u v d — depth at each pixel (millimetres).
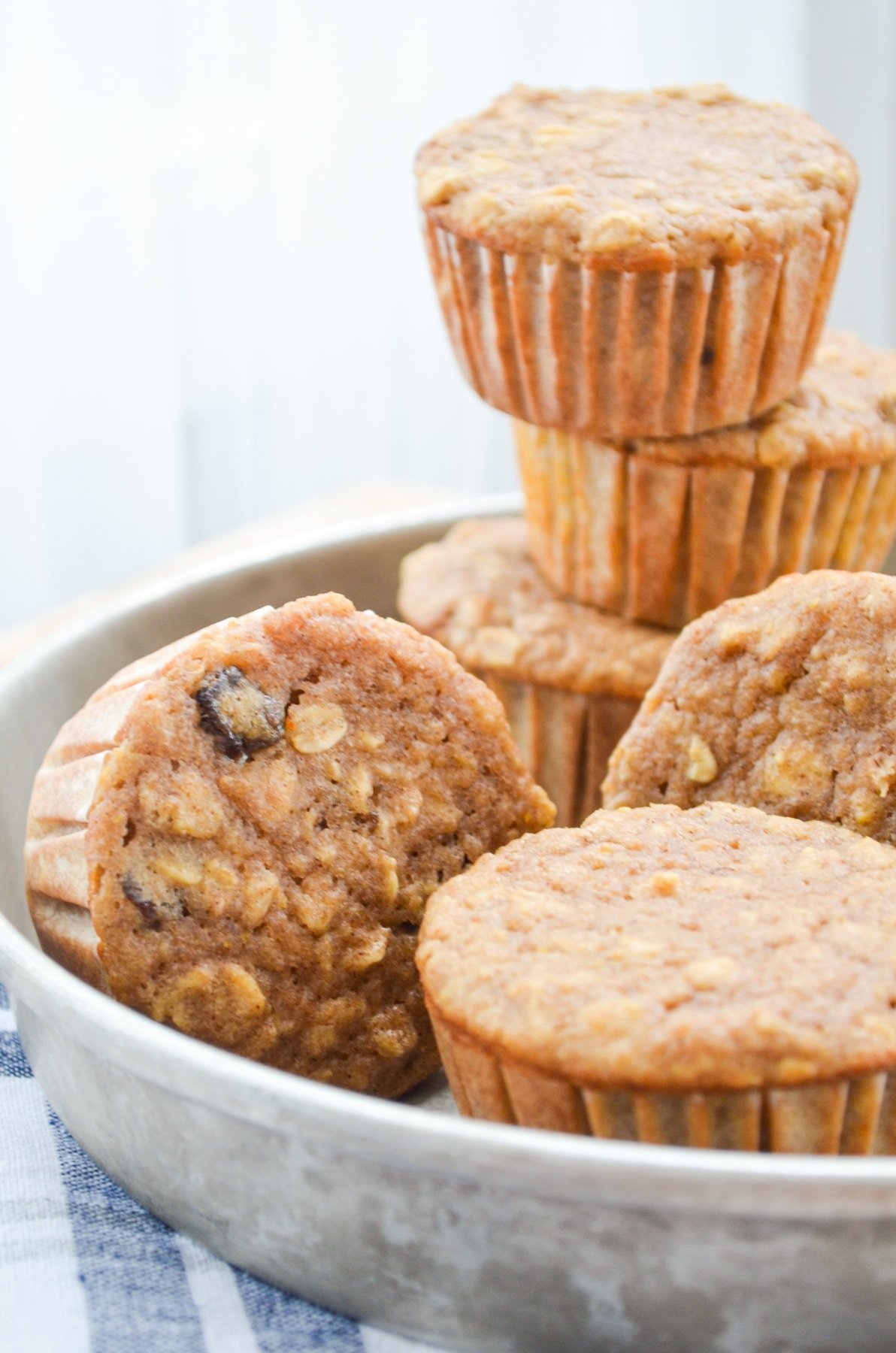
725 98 481
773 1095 367
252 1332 377
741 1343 361
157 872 403
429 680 421
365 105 803
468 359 470
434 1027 393
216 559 579
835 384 482
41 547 744
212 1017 406
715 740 427
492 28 829
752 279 444
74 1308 379
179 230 762
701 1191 347
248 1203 376
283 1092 361
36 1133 412
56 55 680
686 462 462
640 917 388
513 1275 363
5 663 536
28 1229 392
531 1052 373
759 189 449
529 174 456
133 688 410
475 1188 358
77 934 409
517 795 428
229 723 406
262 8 749
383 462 893
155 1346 375
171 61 727
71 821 409
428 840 420
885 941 381
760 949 380
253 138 770
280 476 844
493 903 395
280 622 411
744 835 408
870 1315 357
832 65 945
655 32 877
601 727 487
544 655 483
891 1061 366
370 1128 356
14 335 700
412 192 847
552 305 448
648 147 464
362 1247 370
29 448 722
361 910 414
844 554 479
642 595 482
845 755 418
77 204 703
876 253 992
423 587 506
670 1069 367
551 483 482
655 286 441
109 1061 377
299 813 410
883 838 415
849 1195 346
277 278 808
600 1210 354
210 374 795
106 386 733
